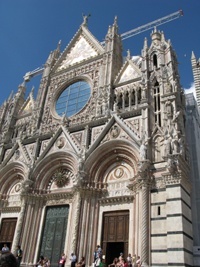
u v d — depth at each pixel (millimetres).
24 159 39094
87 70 45594
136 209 27078
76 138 36219
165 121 30391
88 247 28312
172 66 35125
